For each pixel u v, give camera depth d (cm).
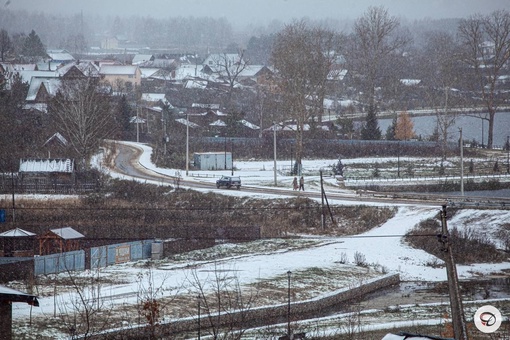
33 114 12975
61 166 9319
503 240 6912
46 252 6100
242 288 5247
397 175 10350
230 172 10569
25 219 7319
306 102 13862
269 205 8131
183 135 12812
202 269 5819
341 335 3938
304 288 5372
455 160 11394
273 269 5912
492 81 13712
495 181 9625
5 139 10869
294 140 12231
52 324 4050
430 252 6738
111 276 5497
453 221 7419
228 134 13188
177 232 6988
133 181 9162
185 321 4231
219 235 7031
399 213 7781
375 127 12912
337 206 7950
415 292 5600
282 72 12250
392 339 2522
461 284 5872
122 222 7319
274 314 4781
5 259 5581
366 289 5566
